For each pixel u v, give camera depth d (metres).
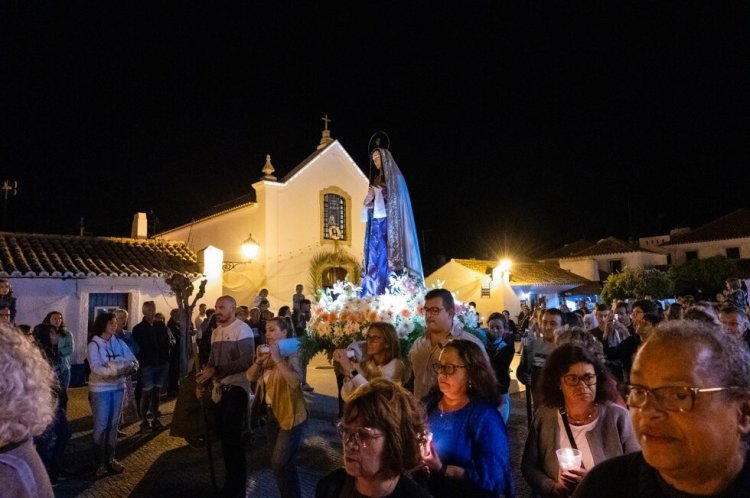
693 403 1.29
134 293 14.01
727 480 1.31
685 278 29.59
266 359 4.64
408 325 5.77
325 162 20.27
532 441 3.08
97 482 5.77
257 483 5.70
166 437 7.58
